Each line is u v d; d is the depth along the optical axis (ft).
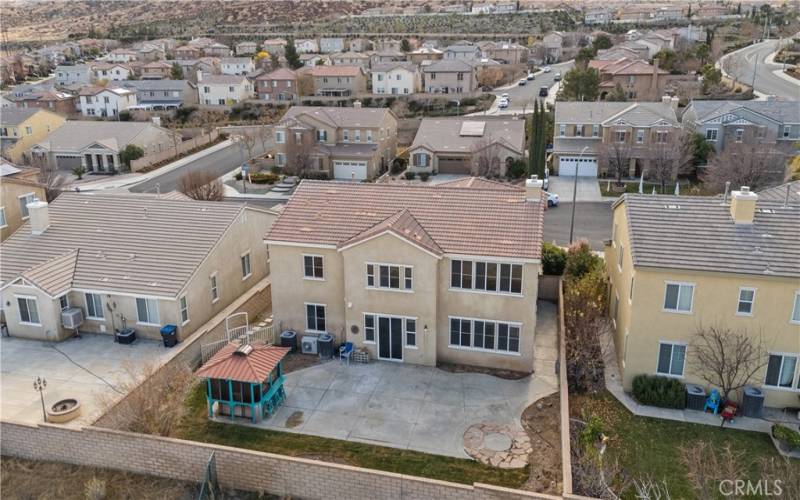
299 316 104.53
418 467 75.56
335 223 103.60
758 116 225.15
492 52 452.76
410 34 611.47
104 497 70.79
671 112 231.91
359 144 258.57
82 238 115.96
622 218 101.91
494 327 96.68
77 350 103.04
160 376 89.92
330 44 550.77
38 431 76.43
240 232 122.01
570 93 314.96
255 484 71.51
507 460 76.64
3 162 157.89
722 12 618.85
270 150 302.25
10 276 108.58
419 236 96.53
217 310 115.85
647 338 89.15
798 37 421.18
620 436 81.30
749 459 76.33
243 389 83.92
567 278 119.44
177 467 73.36
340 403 89.15
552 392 91.56
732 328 85.92
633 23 589.32
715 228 90.68
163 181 252.21
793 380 85.61
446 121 261.44
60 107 378.94
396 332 99.09
